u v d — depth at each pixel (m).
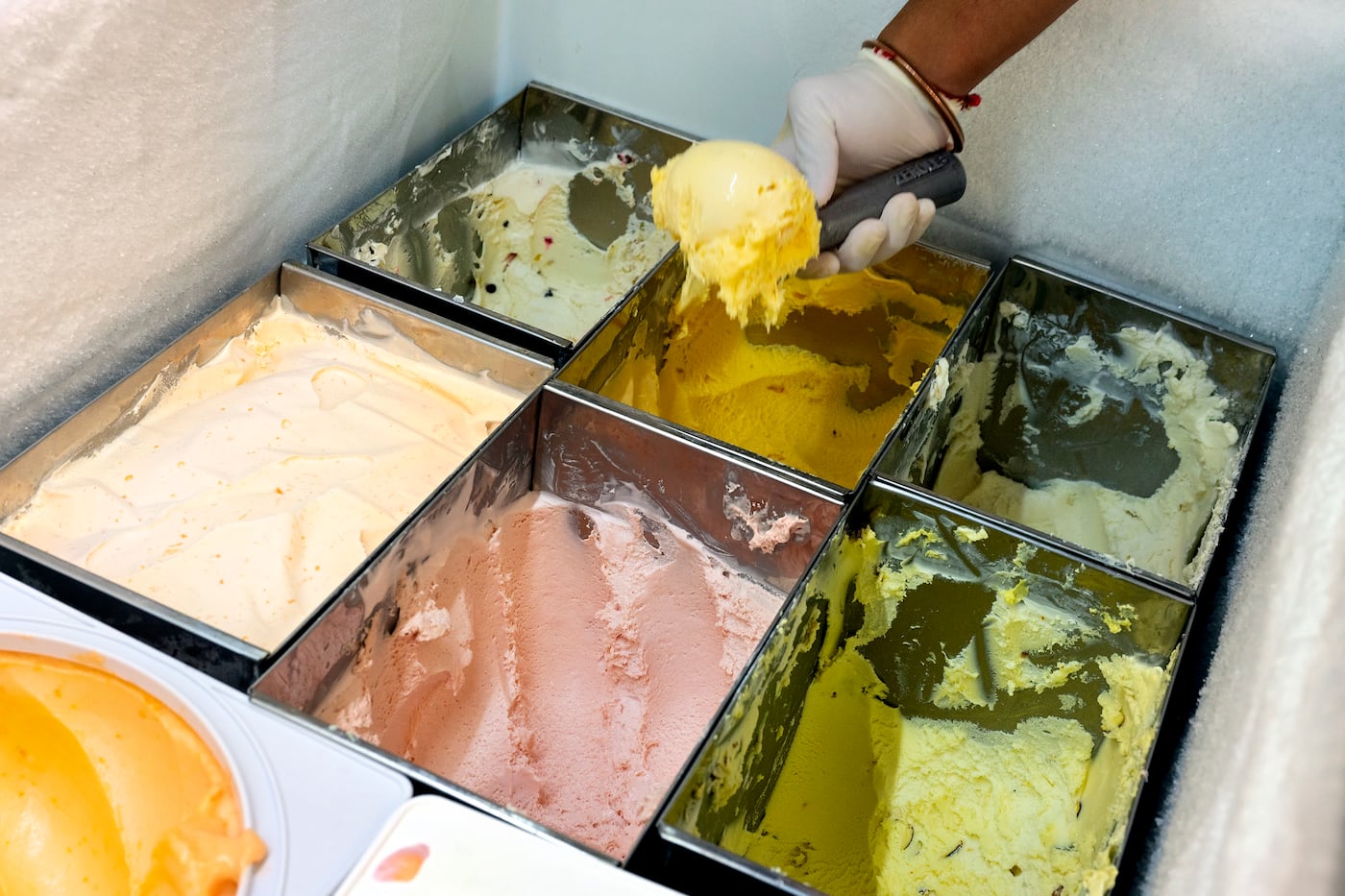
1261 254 1.60
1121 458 1.74
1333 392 1.04
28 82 1.11
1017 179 1.67
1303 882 0.57
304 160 1.55
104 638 1.04
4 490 1.21
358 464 1.36
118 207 1.27
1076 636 1.32
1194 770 0.92
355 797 0.95
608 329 1.49
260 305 1.51
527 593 1.42
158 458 1.31
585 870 0.86
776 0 1.69
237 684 1.08
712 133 1.88
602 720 1.36
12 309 1.19
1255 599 0.96
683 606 1.42
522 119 1.94
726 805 1.12
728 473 1.37
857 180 1.47
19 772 1.03
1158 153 1.58
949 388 1.58
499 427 1.33
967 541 1.32
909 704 1.41
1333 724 0.65
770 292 1.30
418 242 1.77
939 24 1.39
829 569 1.28
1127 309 1.67
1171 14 1.48
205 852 0.90
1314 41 1.43
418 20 1.66
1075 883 1.20
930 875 1.26
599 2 1.80
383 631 1.20
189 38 1.27
